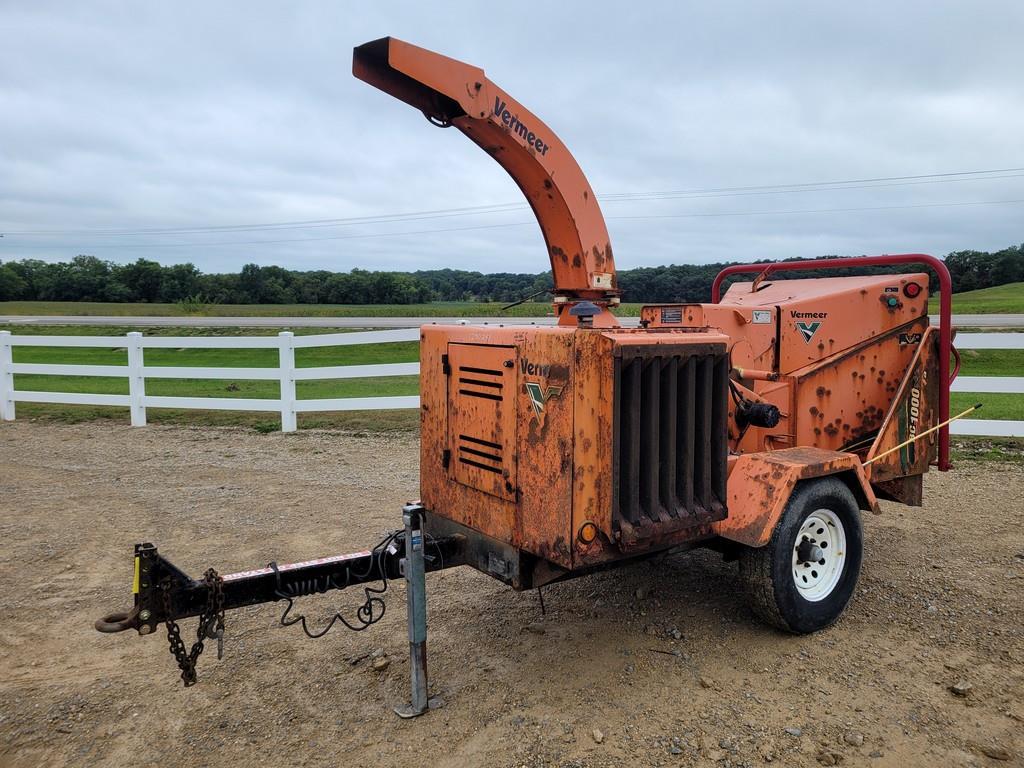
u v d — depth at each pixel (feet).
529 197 13.76
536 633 14.33
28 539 20.26
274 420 38.63
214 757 10.66
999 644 13.39
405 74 11.39
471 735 11.00
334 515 22.41
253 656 13.61
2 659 13.66
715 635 14.08
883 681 12.21
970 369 53.83
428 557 12.67
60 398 39.47
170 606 10.07
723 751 10.39
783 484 13.07
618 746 10.59
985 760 10.12
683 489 11.84
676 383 11.53
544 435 11.19
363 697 12.14
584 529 10.89
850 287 17.54
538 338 11.21
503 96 12.36
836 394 17.17
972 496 22.91
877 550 18.37
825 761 10.12
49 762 10.61
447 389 13.47
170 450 32.30
